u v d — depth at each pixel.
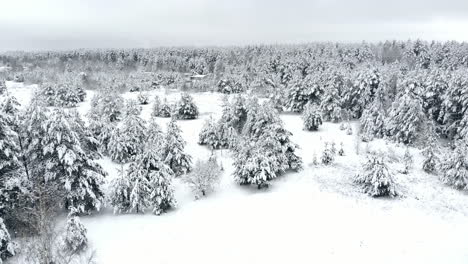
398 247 19.39
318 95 54.25
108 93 56.41
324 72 66.00
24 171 20.89
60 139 20.61
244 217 23.56
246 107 44.06
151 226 22.75
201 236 21.36
